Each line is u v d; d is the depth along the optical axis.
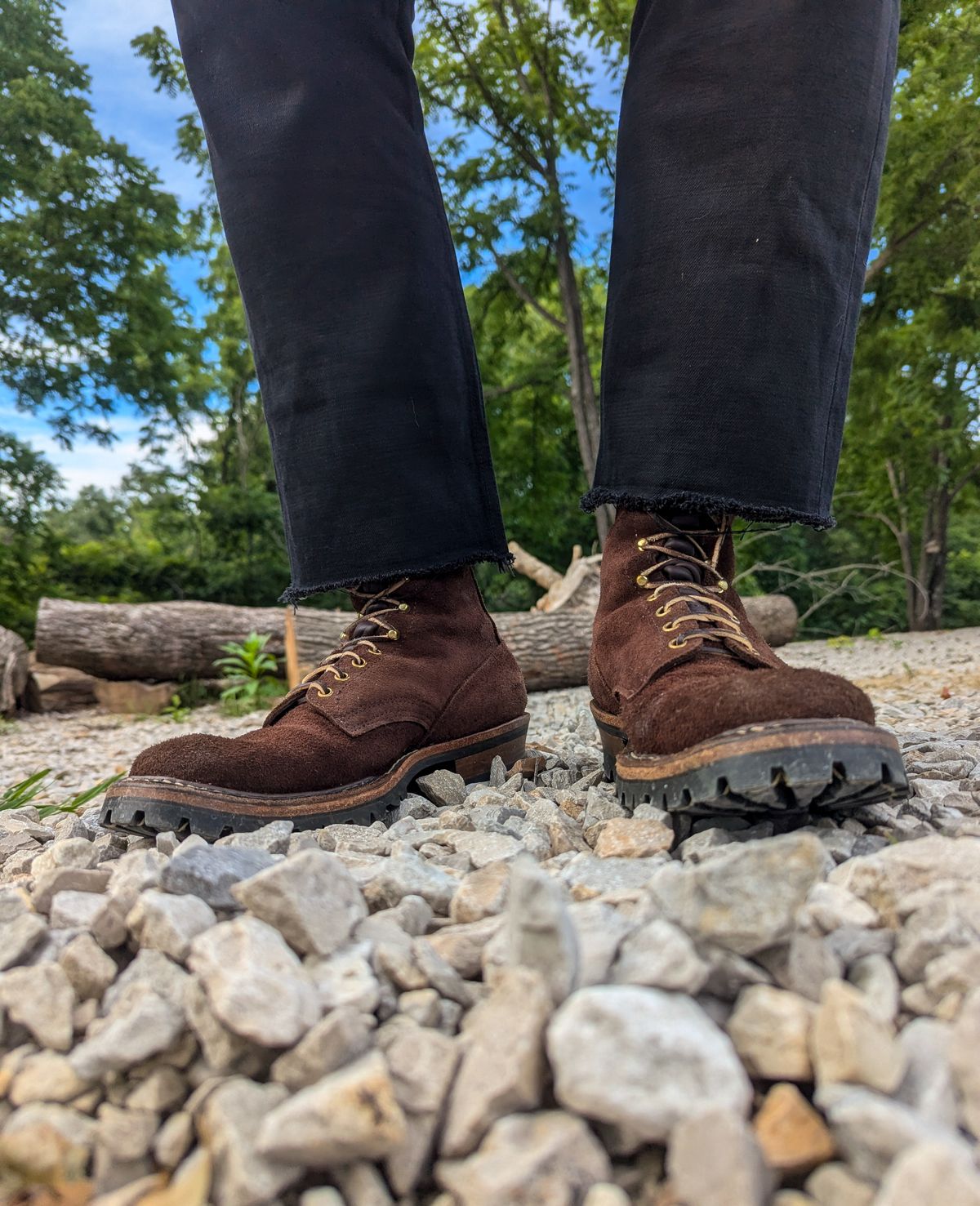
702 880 0.75
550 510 13.29
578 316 10.77
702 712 1.04
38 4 12.71
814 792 0.96
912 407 10.65
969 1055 0.62
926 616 12.01
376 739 1.38
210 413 16.19
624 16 9.80
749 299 1.19
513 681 1.63
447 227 1.48
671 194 1.21
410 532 1.41
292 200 1.34
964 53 8.75
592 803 1.32
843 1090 0.59
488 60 10.55
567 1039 0.60
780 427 1.21
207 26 1.37
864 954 0.77
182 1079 0.71
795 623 8.30
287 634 6.64
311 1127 0.59
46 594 12.34
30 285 12.60
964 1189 0.49
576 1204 0.57
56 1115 0.66
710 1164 0.54
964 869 0.83
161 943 0.83
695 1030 0.61
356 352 1.36
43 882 1.01
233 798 1.23
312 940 0.80
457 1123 0.61
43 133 12.66
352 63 1.35
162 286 13.69
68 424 13.23
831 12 1.16
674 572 1.35
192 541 16.19
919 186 9.19
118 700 6.45
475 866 1.09
